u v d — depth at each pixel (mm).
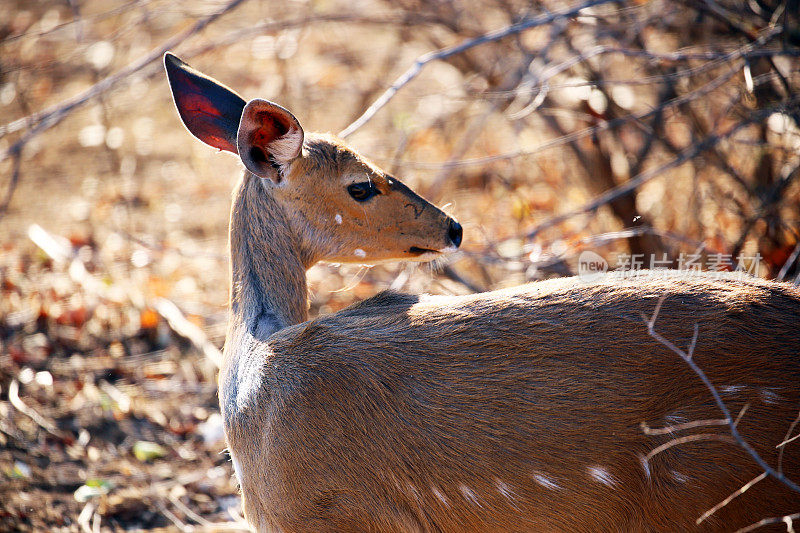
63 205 16203
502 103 13445
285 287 7535
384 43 18344
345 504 6402
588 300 6195
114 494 9680
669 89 11492
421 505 6277
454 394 6168
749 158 11289
